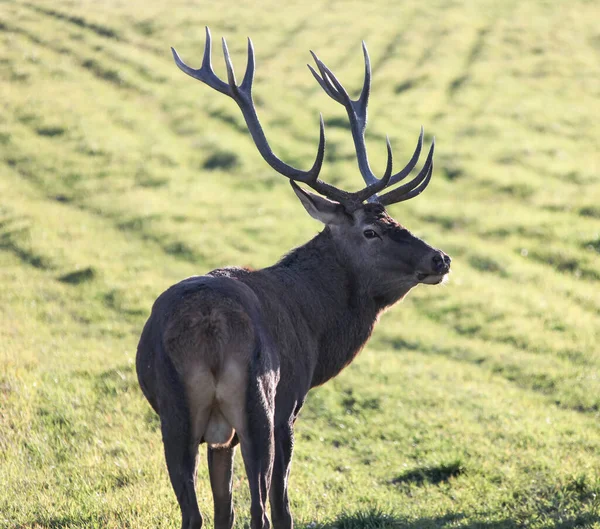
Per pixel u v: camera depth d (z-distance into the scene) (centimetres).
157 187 7069
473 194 7200
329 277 2202
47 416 3002
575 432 3212
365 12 13725
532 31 12694
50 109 8638
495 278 5509
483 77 10625
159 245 5816
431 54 11525
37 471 2570
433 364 4125
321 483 2722
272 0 14488
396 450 3095
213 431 1681
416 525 2345
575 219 6544
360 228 2219
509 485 2683
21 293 4769
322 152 2186
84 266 5241
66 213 6341
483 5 14238
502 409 3466
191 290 1703
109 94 9438
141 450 2803
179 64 2397
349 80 10350
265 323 1822
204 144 8162
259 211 6594
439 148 8200
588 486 2562
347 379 3772
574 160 8062
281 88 9944
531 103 9700
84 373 3506
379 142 8212
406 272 2209
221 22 12762
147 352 1717
